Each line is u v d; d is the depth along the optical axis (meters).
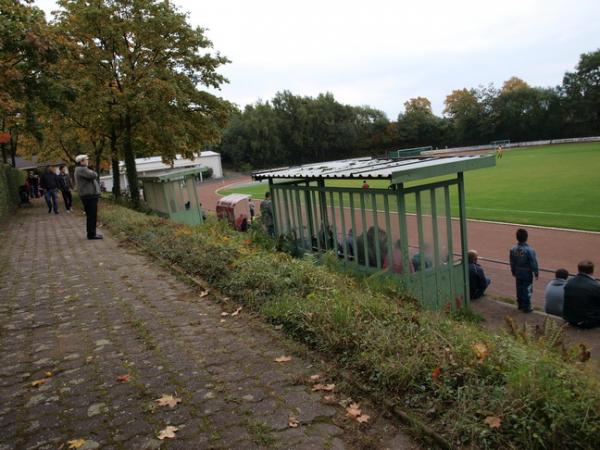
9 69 15.98
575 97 84.94
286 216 12.53
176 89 22.34
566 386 3.52
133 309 6.54
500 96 94.62
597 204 22.88
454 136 102.56
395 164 9.98
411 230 8.96
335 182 32.50
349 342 4.71
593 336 8.24
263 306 6.08
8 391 4.34
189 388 4.29
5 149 34.19
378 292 6.90
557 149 67.38
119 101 21.97
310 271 7.11
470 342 4.41
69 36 21.53
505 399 3.38
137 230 12.20
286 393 4.12
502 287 12.62
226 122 26.92
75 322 6.11
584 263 8.62
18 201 26.75
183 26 23.19
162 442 3.49
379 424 3.60
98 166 33.59
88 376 4.59
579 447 3.05
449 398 3.64
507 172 41.84
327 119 101.81
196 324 5.89
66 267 9.17
